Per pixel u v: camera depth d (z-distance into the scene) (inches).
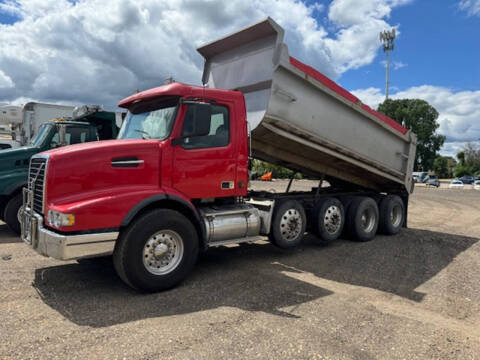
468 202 823.7
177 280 183.8
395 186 379.9
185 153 197.5
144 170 184.4
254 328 140.9
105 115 358.6
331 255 268.2
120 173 178.4
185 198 191.6
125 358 116.0
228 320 147.6
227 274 213.2
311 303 169.8
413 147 366.0
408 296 185.2
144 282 172.7
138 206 172.1
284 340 131.8
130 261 169.2
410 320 153.9
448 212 603.2
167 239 183.9
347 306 167.3
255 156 290.2
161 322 144.2
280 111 238.8
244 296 176.6
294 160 291.6
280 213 251.0
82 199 167.2
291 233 259.4
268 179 1065.5
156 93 200.5
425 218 516.1
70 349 121.1
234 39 249.4
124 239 170.1
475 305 175.5
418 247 304.2
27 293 173.3
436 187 1834.4
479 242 334.3
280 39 227.1
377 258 262.7
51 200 167.0
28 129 593.6
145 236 173.0
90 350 120.6
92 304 161.9
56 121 334.6
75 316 148.4
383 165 336.8
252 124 235.9
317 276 215.2
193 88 201.9
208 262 240.1
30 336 129.7
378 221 339.9
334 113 276.1
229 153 217.0
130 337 130.6
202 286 190.1
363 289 193.8
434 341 135.3
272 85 228.7
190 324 142.9
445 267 243.4
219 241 211.6
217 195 211.9
